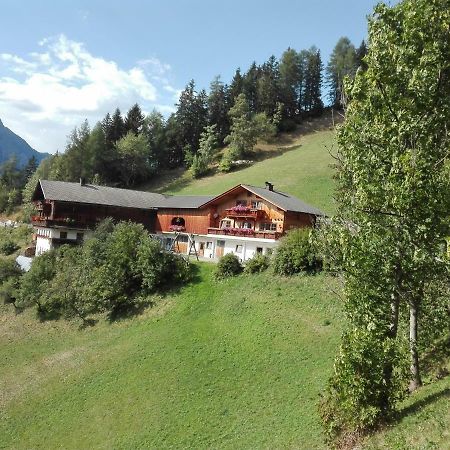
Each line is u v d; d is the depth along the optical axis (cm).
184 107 13700
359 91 1655
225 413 2666
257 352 3238
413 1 1536
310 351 3077
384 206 1546
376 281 1708
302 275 4109
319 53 15488
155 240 4916
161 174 12644
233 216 5891
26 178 14675
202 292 4425
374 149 1620
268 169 10438
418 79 1491
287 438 2178
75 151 11844
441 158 1544
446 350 2200
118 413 2944
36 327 4644
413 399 1747
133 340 3881
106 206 7025
